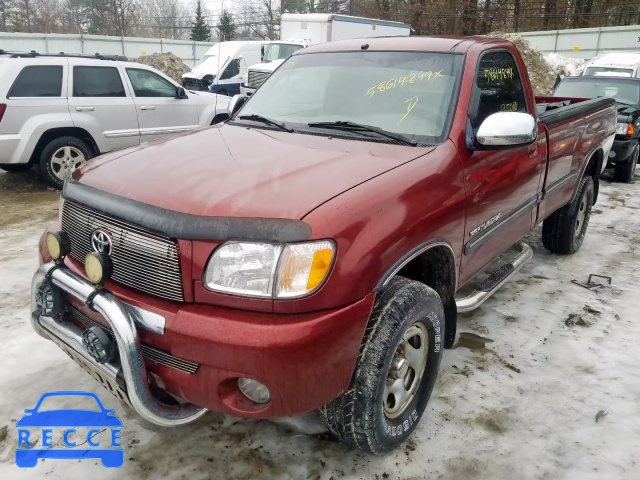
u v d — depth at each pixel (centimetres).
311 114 336
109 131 823
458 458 264
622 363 349
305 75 365
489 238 331
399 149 282
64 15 6253
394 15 3781
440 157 279
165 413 226
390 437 254
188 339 206
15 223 634
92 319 239
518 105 373
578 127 462
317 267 205
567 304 434
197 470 253
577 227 537
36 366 328
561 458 265
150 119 870
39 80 760
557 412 299
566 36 3139
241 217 208
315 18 1788
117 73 831
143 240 220
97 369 229
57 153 792
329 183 234
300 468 256
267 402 216
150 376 225
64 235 246
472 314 414
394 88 327
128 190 236
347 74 347
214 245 207
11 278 459
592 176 557
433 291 259
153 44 3419
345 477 251
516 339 377
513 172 344
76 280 234
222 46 1852
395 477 252
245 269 205
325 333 206
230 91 1767
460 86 314
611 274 501
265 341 198
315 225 207
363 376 232
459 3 3722
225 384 211
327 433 280
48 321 252
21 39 3030
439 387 319
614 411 300
